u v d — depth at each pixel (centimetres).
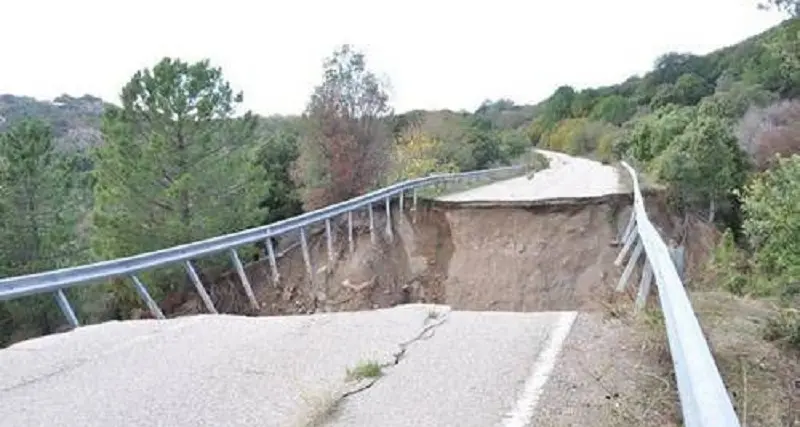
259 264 2625
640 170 4134
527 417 453
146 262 1134
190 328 767
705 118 3288
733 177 3033
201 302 2483
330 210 2314
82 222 3344
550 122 12219
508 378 532
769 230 1065
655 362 546
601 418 445
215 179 2752
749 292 992
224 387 550
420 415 469
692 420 317
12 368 633
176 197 2647
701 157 3036
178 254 1245
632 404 463
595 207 2681
